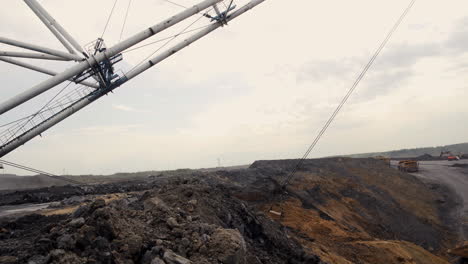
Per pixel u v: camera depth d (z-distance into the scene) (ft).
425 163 344.08
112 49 83.15
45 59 92.89
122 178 265.54
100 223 29.01
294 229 91.66
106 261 25.32
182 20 87.71
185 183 64.03
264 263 44.93
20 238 40.57
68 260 24.14
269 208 108.17
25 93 74.43
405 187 223.10
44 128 87.45
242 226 54.65
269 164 256.93
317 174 215.51
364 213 160.66
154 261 26.94
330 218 120.98
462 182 235.20
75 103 91.76
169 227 35.81
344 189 185.26
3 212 92.94
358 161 262.26
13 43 86.33
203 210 49.75
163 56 97.76
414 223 164.14
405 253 93.04
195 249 31.73
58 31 93.50
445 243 147.54
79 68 81.15
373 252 86.74
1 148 83.15
